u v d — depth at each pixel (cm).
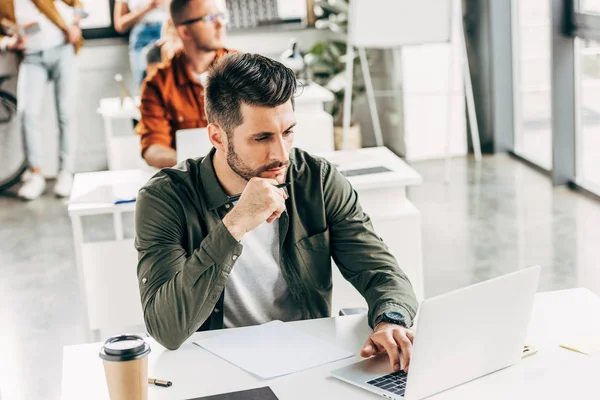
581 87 587
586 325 209
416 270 352
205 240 200
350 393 178
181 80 468
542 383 179
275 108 200
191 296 200
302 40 738
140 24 672
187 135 371
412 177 350
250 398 174
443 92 709
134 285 332
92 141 726
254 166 205
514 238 503
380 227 345
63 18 661
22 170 694
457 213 560
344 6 721
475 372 181
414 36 630
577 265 453
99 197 342
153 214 218
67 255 523
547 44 634
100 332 398
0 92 681
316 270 236
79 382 188
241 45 730
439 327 167
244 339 208
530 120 682
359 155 396
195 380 187
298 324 218
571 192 591
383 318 208
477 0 697
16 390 344
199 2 457
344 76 725
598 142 572
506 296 180
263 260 230
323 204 235
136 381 164
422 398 172
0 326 414
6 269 502
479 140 723
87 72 713
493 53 696
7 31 657
